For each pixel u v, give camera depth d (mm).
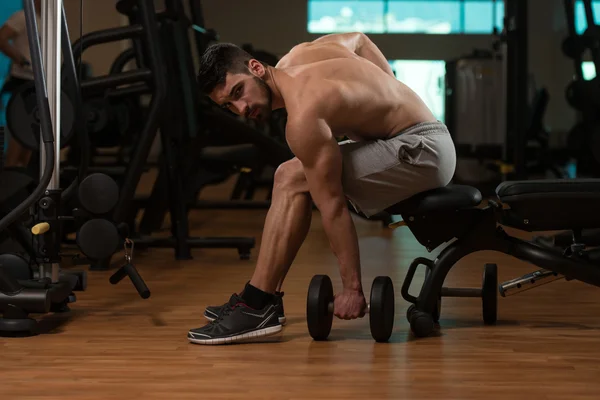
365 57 2691
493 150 8562
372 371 2070
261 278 2377
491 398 1844
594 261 2426
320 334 2385
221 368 2104
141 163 3920
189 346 2346
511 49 6902
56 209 2637
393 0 12125
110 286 3381
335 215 2301
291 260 2404
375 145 2381
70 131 2885
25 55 4492
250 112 2301
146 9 3951
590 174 6188
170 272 3793
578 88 5934
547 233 5277
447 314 2799
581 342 2385
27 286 2547
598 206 2324
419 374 2041
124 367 2111
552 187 2328
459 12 12109
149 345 2355
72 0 3928
